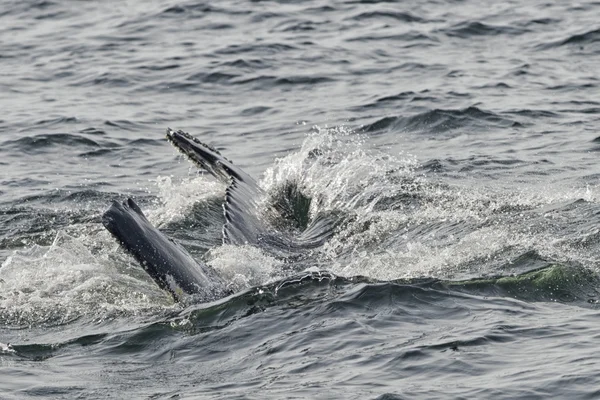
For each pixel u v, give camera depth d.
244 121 73.31
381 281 40.69
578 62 83.31
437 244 46.31
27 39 95.88
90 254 47.03
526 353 33.28
